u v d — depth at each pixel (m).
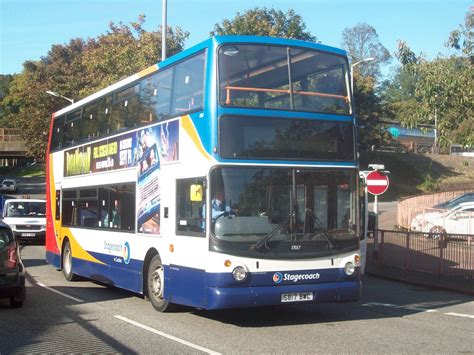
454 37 13.85
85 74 53.16
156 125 10.97
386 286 15.27
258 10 47.97
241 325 9.52
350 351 7.74
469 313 11.05
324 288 9.18
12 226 25.42
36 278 15.74
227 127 9.04
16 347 7.93
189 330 9.08
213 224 8.80
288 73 9.63
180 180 9.87
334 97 9.97
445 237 15.44
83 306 11.34
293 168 9.30
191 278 9.28
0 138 75.88
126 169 12.23
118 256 12.38
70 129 16.09
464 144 13.85
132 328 9.21
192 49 9.92
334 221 9.48
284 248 9.01
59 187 16.59
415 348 7.96
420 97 14.56
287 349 7.83
